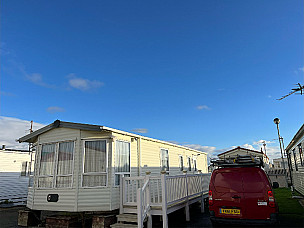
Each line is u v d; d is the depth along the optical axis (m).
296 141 12.90
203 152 17.78
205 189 10.94
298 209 9.22
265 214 5.92
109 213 8.57
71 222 8.25
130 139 9.67
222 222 6.29
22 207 14.96
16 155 16.53
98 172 8.41
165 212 7.18
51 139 9.43
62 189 8.65
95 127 8.38
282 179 18.64
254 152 25.09
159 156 11.72
